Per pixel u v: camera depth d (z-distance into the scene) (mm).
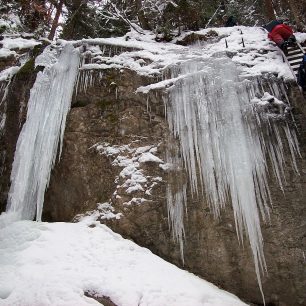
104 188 7309
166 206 6887
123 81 8438
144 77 8508
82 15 12492
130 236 6672
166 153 7395
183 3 10836
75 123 8125
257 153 7086
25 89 8617
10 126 8352
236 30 10547
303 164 7047
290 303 6180
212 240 6605
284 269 6320
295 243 6453
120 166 7363
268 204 6723
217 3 13148
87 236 6344
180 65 8547
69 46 9172
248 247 6465
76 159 7770
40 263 5488
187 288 5422
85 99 8453
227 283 6324
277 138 7227
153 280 5398
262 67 8258
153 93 8148
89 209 7172
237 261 6426
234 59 8656
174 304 4980
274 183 6902
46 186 7691
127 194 6973
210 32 10453
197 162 7211
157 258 6258
